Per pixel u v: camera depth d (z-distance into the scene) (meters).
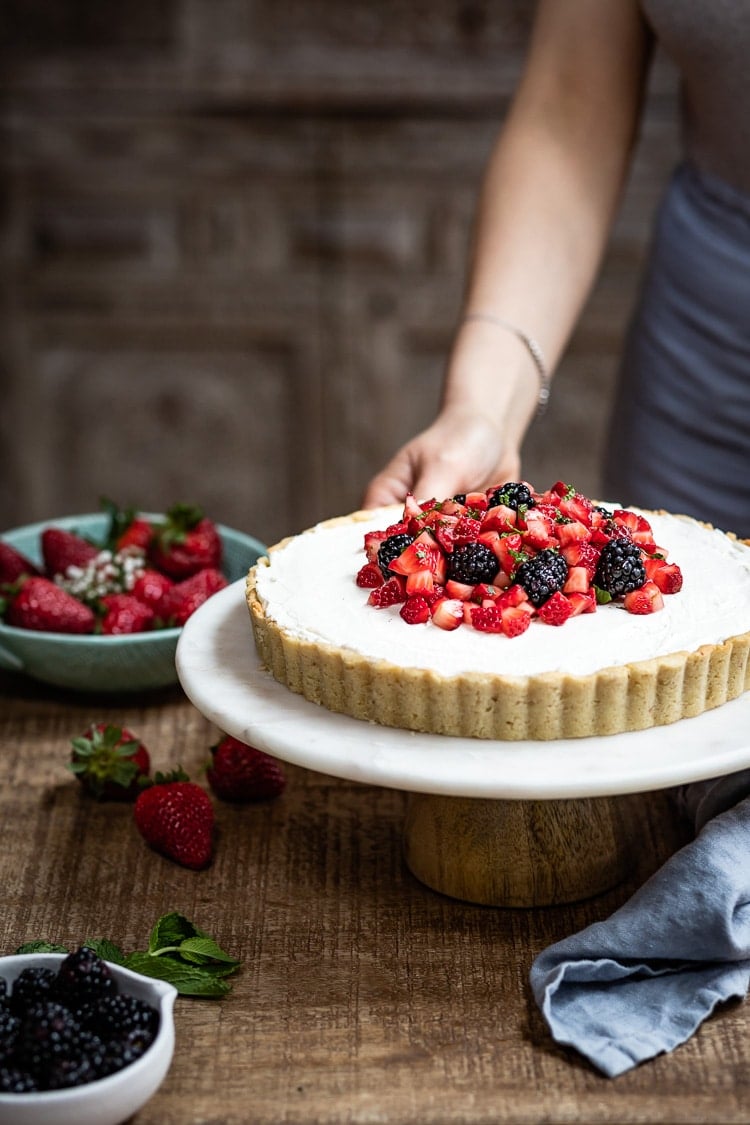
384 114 4.08
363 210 4.16
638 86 2.30
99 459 4.45
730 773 1.42
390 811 1.76
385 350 4.29
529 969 1.44
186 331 4.29
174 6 4.01
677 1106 1.23
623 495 2.62
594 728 1.44
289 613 1.57
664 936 1.38
